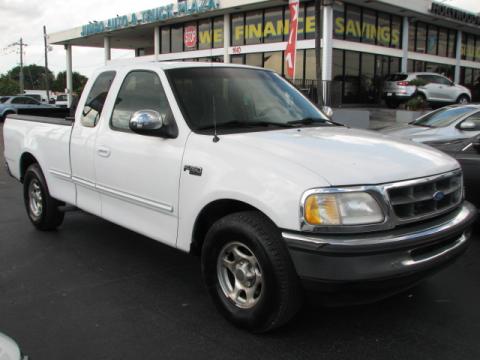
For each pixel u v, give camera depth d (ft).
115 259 16.61
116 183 14.70
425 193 10.80
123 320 12.18
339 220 9.68
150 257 16.83
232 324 11.71
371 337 11.26
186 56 90.38
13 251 17.43
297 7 39.09
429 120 35.91
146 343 11.08
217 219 12.49
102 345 11.00
